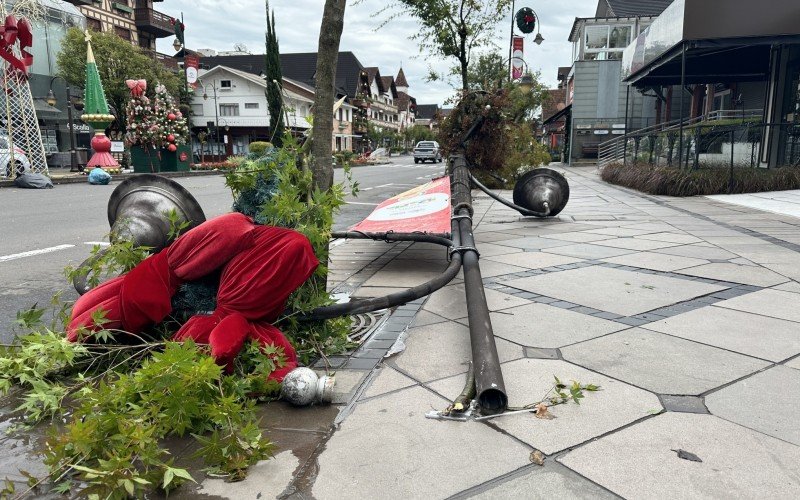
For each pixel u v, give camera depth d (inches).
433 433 79.6
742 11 429.4
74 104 1169.4
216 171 1043.9
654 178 484.4
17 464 72.7
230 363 87.4
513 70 806.5
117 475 61.4
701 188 452.1
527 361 105.7
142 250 111.1
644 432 79.0
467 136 341.4
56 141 1330.0
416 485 67.4
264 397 90.4
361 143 2967.5
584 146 1187.9
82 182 722.8
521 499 64.3
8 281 182.1
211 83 1989.4
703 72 655.1
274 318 102.9
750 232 261.7
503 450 74.9
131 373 88.3
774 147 539.8
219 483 68.5
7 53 562.3
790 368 101.2
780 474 68.6
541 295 154.2
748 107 739.4
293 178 114.7
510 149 362.6
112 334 97.3
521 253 217.9
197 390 74.9
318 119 130.2
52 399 83.6
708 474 68.7
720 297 149.9
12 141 630.5
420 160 1889.8
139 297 95.3
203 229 97.0
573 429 80.2
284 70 2642.7
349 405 89.0
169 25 1979.6
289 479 69.0
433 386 95.6
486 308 113.7
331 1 126.3
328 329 112.5
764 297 149.3
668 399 89.4
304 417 85.1
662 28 504.4
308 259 98.2
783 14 424.8
